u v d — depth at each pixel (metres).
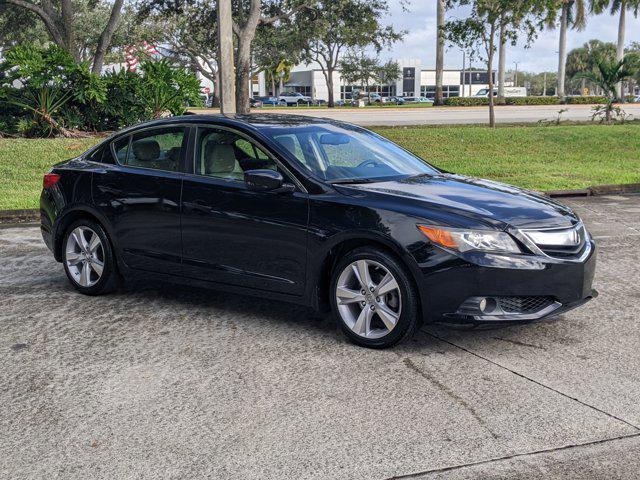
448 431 3.65
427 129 21.91
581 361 4.65
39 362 4.68
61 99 18.03
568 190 13.13
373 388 4.21
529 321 4.65
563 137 20.33
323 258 5.00
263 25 29.64
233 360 4.70
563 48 59.75
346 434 3.63
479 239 4.58
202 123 5.84
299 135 5.66
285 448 3.49
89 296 6.32
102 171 6.21
